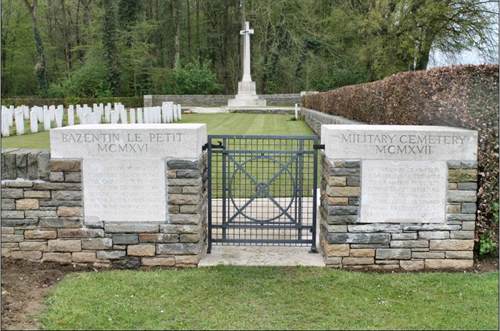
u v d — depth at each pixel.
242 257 4.80
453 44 23.34
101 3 38.44
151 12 42.94
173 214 4.51
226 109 30.53
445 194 4.46
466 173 4.44
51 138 4.46
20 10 40.34
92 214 4.53
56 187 4.51
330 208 4.48
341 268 4.53
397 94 6.69
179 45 43.56
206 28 44.50
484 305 3.70
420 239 4.50
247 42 33.19
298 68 37.44
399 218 4.48
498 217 4.68
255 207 6.35
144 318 3.45
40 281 4.18
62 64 42.56
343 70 35.69
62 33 42.00
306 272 4.37
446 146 4.42
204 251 4.93
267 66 38.59
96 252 4.56
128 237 4.54
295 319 3.46
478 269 4.54
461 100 4.71
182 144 4.44
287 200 6.70
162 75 39.16
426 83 5.54
